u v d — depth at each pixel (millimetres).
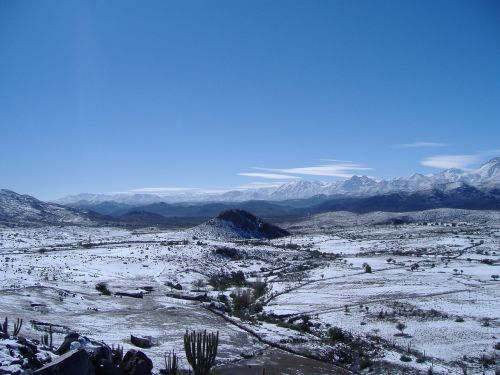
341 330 45000
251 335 40625
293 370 31359
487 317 49188
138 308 48125
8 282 53219
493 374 33938
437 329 45281
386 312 52375
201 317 45969
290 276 86625
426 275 78625
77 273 72000
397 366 35469
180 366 27016
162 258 94000
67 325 35375
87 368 14492
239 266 98688
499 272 80750
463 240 139875
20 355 16453
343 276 81875
